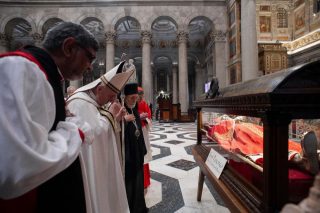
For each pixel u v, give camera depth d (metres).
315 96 1.09
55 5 18.45
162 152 6.11
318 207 0.54
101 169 1.70
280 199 1.13
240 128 2.16
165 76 32.44
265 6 14.36
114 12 18.67
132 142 2.70
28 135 0.81
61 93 1.18
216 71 17.84
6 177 0.78
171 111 18.08
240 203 1.41
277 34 14.31
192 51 26.08
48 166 0.84
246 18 12.80
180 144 7.26
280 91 1.08
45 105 0.94
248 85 1.55
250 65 12.61
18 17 18.31
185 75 18.58
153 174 4.21
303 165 1.36
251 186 1.42
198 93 26.14
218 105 1.99
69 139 1.04
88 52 1.22
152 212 2.73
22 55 0.97
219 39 18.03
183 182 3.78
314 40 12.19
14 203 1.00
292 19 14.18
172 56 26.94
